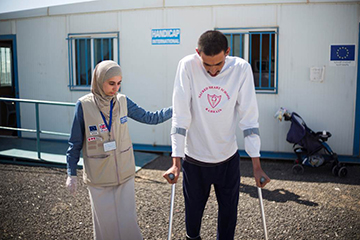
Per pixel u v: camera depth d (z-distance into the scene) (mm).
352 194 4371
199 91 2445
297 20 5633
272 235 3305
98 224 2598
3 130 7523
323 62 5645
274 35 5762
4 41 7297
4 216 3697
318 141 5184
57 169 5402
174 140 2451
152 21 6145
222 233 2705
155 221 3602
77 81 6789
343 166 5121
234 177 2604
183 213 3789
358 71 5562
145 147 6461
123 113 2627
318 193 4410
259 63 5875
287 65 5754
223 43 2227
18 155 5863
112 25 6355
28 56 7012
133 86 6391
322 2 5520
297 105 5809
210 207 3924
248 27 5773
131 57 6332
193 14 5953
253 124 2477
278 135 5934
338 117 5711
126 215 2582
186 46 6051
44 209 3887
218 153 2537
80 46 6656
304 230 3393
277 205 4012
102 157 2516
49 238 3242
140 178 4980
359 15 5457
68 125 6906
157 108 6332
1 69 7391
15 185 4652
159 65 6219
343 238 3232
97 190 2541
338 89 5656
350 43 5535
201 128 2496
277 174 5238
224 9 5824
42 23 6801
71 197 4238
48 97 6977
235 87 2430
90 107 2502
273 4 5664
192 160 2584
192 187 2633
